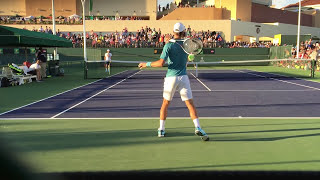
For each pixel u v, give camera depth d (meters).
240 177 2.23
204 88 12.01
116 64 29.95
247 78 16.73
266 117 6.18
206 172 2.20
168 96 4.48
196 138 4.55
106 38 31.39
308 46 26.94
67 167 3.23
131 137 4.63
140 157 3.61
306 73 20.11
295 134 4.78
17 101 8.71
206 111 6.95
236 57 30.28
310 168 3.15
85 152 3.83
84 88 12.20
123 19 38.91
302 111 6.86
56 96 9.80
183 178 2.12
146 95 10.02
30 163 0.60
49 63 18.31
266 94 10.05
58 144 4.23
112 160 3.49
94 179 1.95
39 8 39.88
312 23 48.25
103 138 4.57
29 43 12.96
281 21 44.09
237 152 3.81
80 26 35.09
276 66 28.95
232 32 35.69
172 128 5.25
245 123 5.63
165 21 35.16
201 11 38.62
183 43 4.32
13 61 24.66
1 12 39.91
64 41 17.22
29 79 14.70
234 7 39.44
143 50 29.62
